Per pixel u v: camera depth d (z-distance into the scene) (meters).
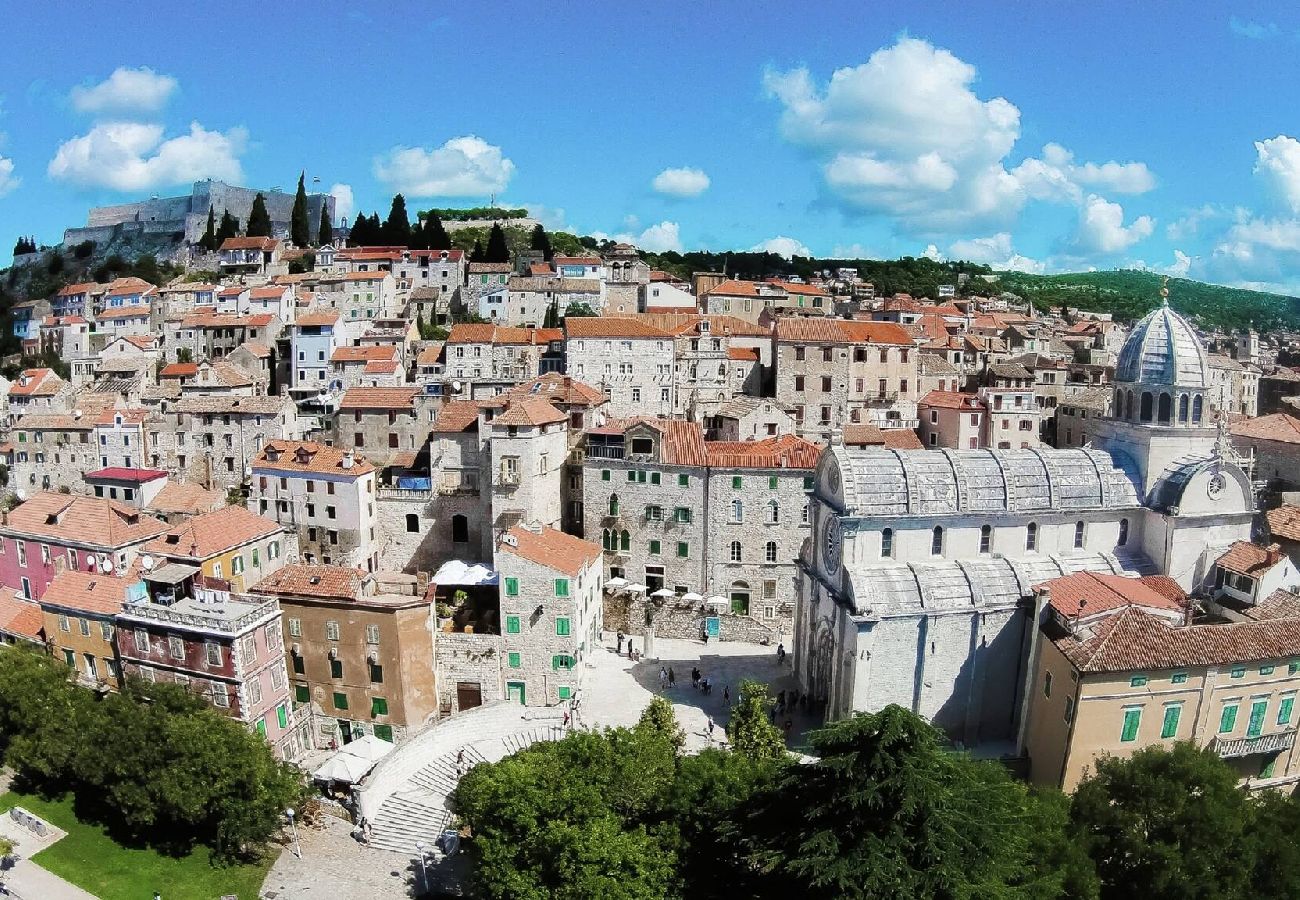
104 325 170.38
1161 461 71.69
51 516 87.06
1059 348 175.62
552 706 76.88
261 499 98.94
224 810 59.41
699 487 90.81
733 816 48.12
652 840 49.06
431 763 69.94
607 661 85.25
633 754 54.41
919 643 65.69
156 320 170.75
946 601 65.75
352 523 95.50
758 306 178.00
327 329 145.38
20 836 61.94
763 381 132.25
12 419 131.38
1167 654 57.12
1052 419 138.62
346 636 72.69
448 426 101.12
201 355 155.25
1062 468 71.69
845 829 41.97
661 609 90.56
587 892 45.97
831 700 69.25
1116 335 188.75
